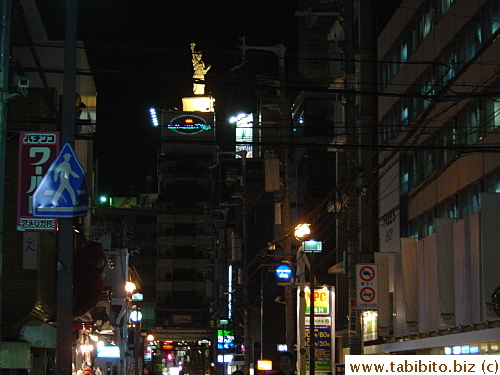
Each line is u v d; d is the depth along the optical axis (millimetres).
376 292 23828
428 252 27984
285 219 30047
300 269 33562
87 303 25438
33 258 21375
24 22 15797
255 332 60062
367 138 40812
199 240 97875
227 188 100062
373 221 38031
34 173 16891
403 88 35906
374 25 42281
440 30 30578
